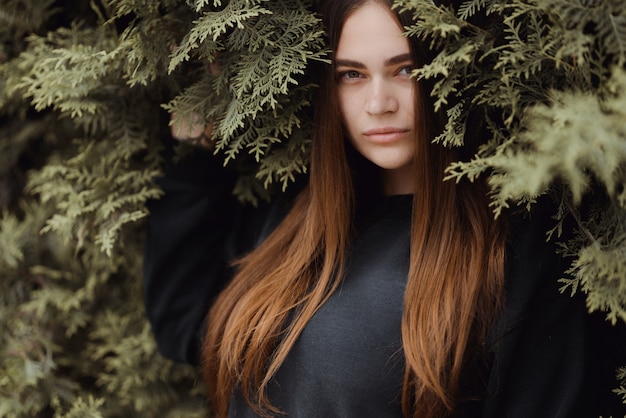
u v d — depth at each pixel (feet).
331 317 3.17
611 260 2.57
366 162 3.45
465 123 2.88
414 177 3.09
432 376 2.94
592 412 3.13
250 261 3.57
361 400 3.10
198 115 3.31
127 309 4.43
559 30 2.48
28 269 4.37
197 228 3.76
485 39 2.76
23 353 4.16
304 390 3.20
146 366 4.27
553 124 2.43
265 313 3.31
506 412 3.11
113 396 4.47
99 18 3.54
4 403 4.06
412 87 2.91
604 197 2.79
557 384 3.05
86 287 4.30
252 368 3.31
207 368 3.59
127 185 3.73
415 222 3.11
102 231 3.63
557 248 3.03
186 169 3.69
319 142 3.22
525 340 3.05
